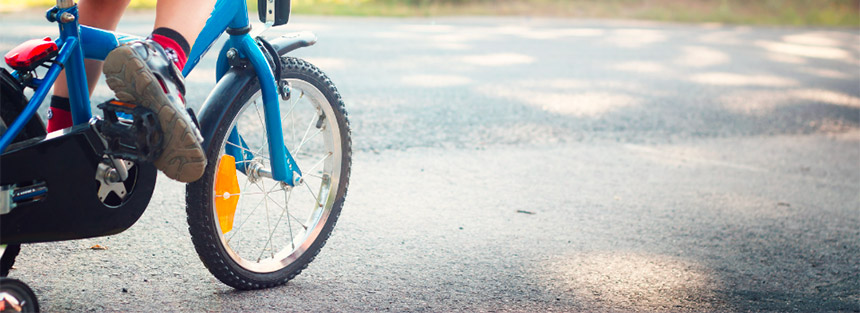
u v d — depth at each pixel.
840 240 3.28
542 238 3.02
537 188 3.76
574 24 13.77
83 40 1.85
